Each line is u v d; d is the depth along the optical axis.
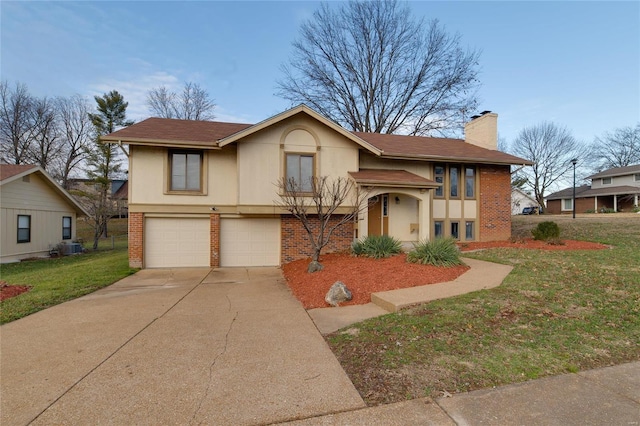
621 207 33.72
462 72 23.30
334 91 24.80
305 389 3.20
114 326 5.24
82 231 31.70
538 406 2.81
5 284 8.30
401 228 13.59
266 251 12.09
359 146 12.11
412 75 24.22
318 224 12.10
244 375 3.52
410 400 2.95
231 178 11.70
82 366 3.79
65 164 32.59
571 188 40.44
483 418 2.66
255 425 2.66
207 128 12.80
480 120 16.55
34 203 15.73
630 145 40.09
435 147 14.87
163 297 7.24
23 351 4.24
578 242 12.94
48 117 31.45
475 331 4.43
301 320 5.49
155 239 11.42
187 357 4.02
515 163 14.22
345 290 6.52
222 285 8.60
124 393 3.18
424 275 7.49
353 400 2.99
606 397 2.94
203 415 2.80
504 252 10.75
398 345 4.09
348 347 4.19
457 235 14.18
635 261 8.66
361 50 24.39
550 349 3.89
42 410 2.91
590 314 4.97
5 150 30.45
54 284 8.25
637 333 4.30
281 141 11.38
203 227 11.73
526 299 5.70
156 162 11.20
